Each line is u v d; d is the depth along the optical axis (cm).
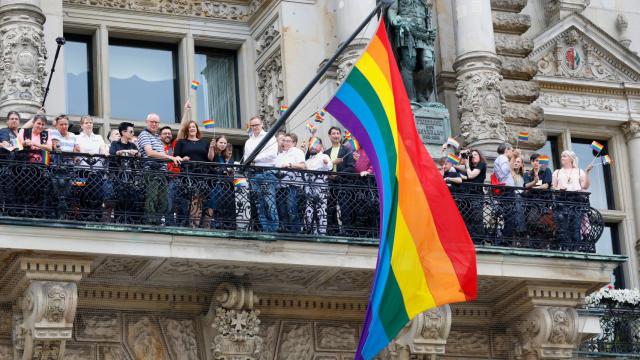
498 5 3250
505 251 2683
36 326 2403
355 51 2952
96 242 2430
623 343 2969
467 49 3080
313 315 2723
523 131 3177
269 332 2688
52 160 2458
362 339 2386
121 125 2567
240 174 2577
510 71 3198
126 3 3095
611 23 3519
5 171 2427
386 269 2411
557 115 3372
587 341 2947
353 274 2634
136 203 2495
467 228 2700
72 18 3044
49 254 2414
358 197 2639
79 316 2566
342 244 2583
